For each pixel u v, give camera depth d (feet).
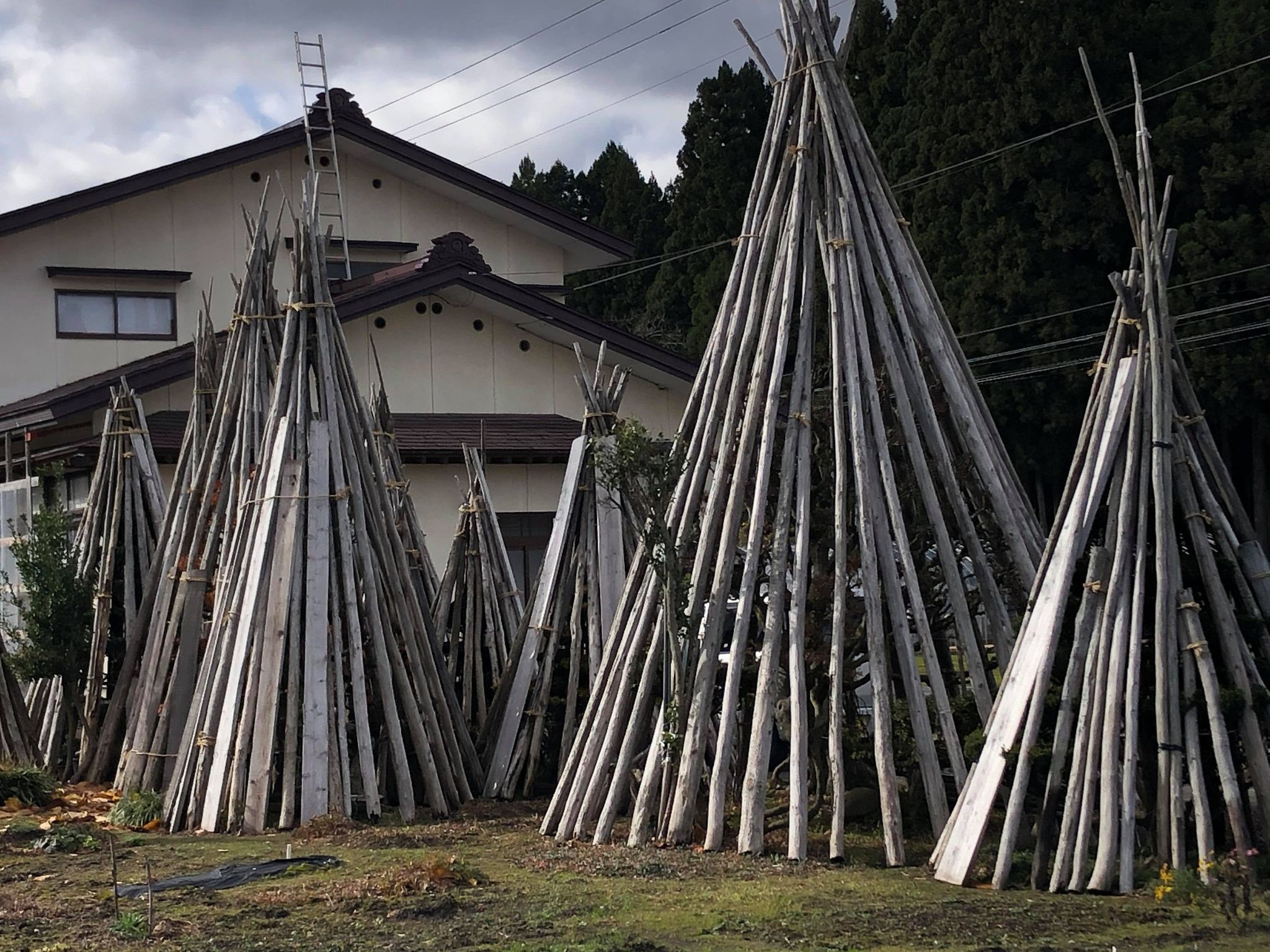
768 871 28.89
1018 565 33.19
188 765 38.65
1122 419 29.50
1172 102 84.53
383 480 42.65
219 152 76.13
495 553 48.52
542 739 42.91
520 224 84.48
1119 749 27.50
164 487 60.95
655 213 147.33
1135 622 27.84
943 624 34.88
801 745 30.89
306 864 30.99
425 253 82.74
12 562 55.77
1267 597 29.40
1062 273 86.79
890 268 35.01
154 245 76.33
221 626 39.75
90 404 60.70
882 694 30.63
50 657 46.62
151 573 46.62
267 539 38.70
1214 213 81.25
